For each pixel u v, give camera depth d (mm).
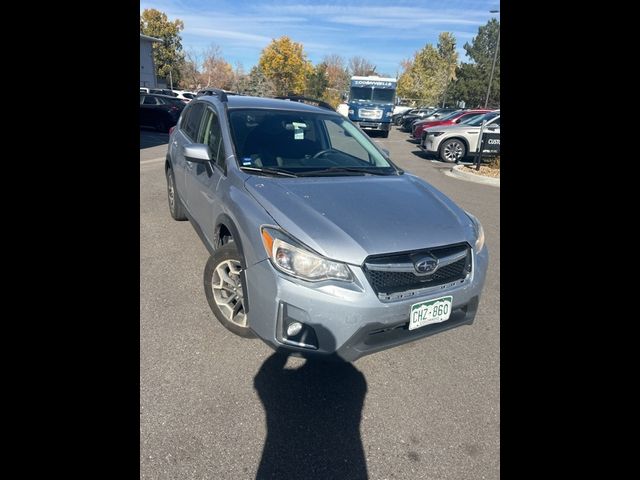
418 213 2551
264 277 2221
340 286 2094
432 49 59812
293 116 3584
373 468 1900
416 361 2713
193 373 2418
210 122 3676
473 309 2551
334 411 2215
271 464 1873
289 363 2562
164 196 6418
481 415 2258
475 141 12383
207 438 1986
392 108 21859
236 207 2559
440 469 1923
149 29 50531
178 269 3793
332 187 2736
